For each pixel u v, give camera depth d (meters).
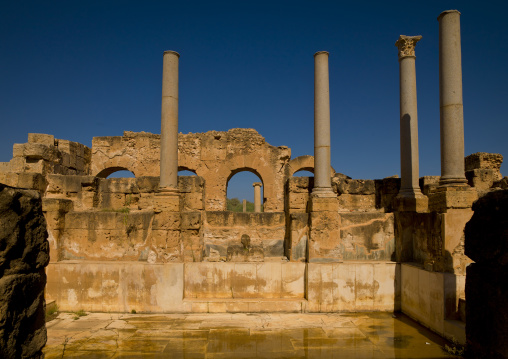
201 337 8.62
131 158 20.62
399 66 12.44
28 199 3.39
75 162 17.53
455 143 9.21
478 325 3.94
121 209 12.44
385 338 8.52
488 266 3.87
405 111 12.11
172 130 11.31
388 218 11.62
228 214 12.88
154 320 9.89
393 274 10.84
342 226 11.64
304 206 12.00
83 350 7.87
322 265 10.73
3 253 3.06
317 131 11.52
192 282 10.94
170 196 10.89
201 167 20.45
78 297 10.73
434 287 8.84
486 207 3.94
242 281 10.98
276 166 20.50
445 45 9.46
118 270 10.69
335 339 8.48
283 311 10.57
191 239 11.27
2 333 2.94
